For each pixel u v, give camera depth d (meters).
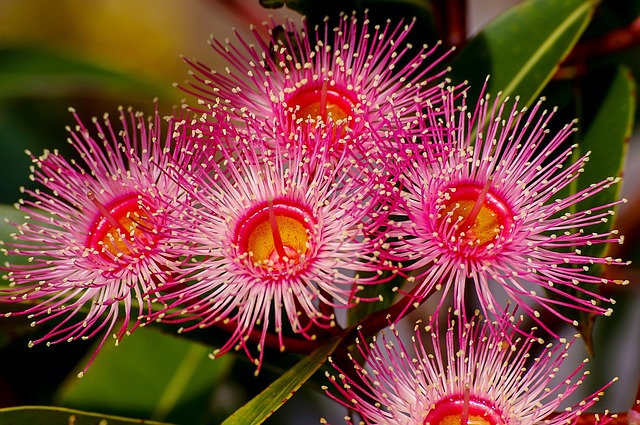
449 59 0.39
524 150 0.36
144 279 0.35
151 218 0.35
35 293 0.36
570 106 0.39
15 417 0.36
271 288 0.35
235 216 0.36
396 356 0.36
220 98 0.36
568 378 0.36
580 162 0.36
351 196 0.35
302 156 0.36
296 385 0.34
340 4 0.38
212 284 0.35
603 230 0.37
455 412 0.36
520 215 0.36
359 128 0.35
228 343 0.35
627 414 0.35
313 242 0.35
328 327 0.34
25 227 0.37
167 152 0.36
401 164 0.35
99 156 0.38
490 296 0.35
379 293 0.37
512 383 0.36
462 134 0.36
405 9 0.39
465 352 0.36
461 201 0.36
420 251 0.35
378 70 0.37
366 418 0.35
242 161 0.36
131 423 0.36
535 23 0.39
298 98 0.37
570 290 0.36
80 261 0.36
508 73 0.38
